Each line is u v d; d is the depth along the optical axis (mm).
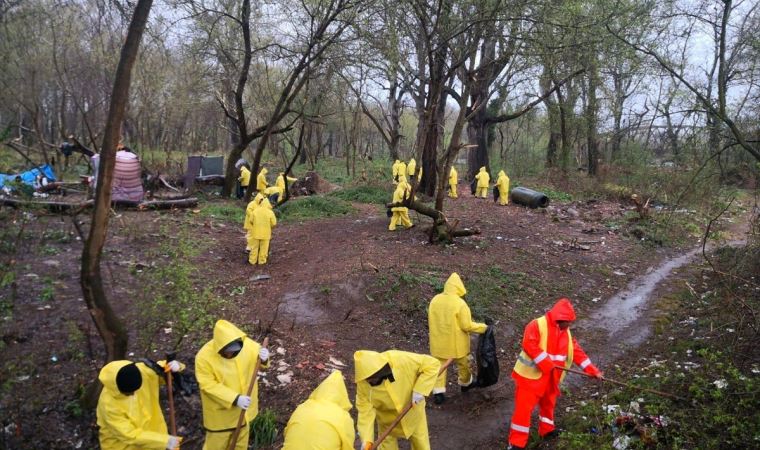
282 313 9508
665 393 6000
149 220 14281
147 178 20688
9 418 5539
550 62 13516
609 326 9859
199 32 16938
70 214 6465
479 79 16266
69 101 25625
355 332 8945
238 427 4844
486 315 9773
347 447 3926
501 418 6691
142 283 8047
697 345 7977
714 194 15344
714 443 5285
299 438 3830
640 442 5465
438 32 13000
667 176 18375
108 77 20891
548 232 16844
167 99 26078
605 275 12938
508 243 14836
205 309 7918
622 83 19609
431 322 6992
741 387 6086
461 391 7336
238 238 14594
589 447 5492
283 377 7281
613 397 6637
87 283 5664
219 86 21938
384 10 13500
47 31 18406
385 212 19672
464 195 25594
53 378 6293
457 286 6910
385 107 39594
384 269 11234
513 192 22562
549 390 5910
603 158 29109
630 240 16141
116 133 5543
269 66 27656
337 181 29594
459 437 6289
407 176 25406
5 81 13852
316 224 17141
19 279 8758
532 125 40875
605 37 11977
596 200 23078
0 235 6672
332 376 4320
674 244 15750
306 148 32250
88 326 7406
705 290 11234
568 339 5902
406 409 4945
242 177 21609
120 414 4398
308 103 26812
